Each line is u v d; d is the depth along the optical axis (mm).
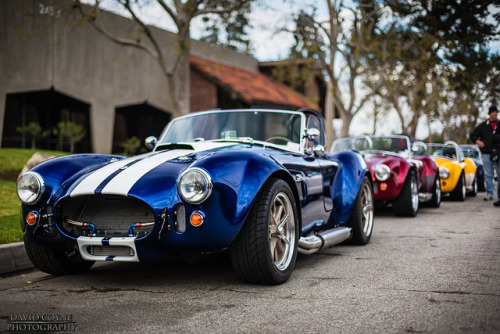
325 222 4297
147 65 19188
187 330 2395
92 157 3742
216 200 2949
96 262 4250
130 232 3035
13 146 15859
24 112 16250
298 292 3094
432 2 18047
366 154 7781
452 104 26406
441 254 4316
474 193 11594
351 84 18578
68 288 3307
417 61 19547
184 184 2934
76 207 3229
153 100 19469
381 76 18781
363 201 5102
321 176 4211
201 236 2949
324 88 27969
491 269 3670
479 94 29094
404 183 7207
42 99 16797
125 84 18344
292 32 16812
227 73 22875
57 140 17250
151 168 3240
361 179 4875
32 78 15438
